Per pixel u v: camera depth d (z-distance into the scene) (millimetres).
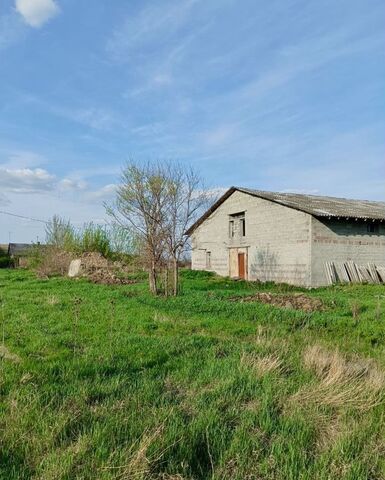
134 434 4328
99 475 3652
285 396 5406
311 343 8500
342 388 5594
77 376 5945
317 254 23422
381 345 8836
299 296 16047
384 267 25203
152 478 3717
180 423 4566
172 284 18672
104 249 30891
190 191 19922
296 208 23844
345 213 24141
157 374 6273
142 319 10703
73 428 4449
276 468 3902
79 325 9828
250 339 8969
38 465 3783
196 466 3971
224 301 14086
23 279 23719
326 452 4137
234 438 4309
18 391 5207
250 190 28781
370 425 4672
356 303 13219
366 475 3816
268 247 26547
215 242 32125
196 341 8211
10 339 8281
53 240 33562
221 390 5535
